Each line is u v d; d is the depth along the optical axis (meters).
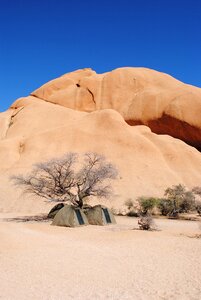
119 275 8.37
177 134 51.50
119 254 11.05
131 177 38.19
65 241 13.77
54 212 24.17
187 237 15.20
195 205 30.38
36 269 8.77
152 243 13.37
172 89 55.62
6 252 10.79
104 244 13.15
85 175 25.05
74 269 8.88
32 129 53.94
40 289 7.14
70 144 44.56
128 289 7.25
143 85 62.62
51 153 43.19
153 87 61.84
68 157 25.33
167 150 44.41
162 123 52.31
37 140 45.31
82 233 16.61
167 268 9.14
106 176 24.83
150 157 42.19
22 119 56.78
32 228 18.11
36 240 13.48
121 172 39.00
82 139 45.00
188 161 43.44
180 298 6.68
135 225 20.80
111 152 42.66
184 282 7.81
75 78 70.25
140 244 13.12
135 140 44.00
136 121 54.44
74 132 46.00
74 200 24.25
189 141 51.09
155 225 18.84
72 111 58.22
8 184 37.00
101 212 21.11
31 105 60.91
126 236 15.40
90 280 7.89
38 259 9.96
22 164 41.16
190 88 53.81
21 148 46.09
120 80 63.59
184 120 49.72
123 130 45.56
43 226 19.28
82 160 41.19
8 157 43.81
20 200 33.88
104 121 47.03
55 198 27.06
